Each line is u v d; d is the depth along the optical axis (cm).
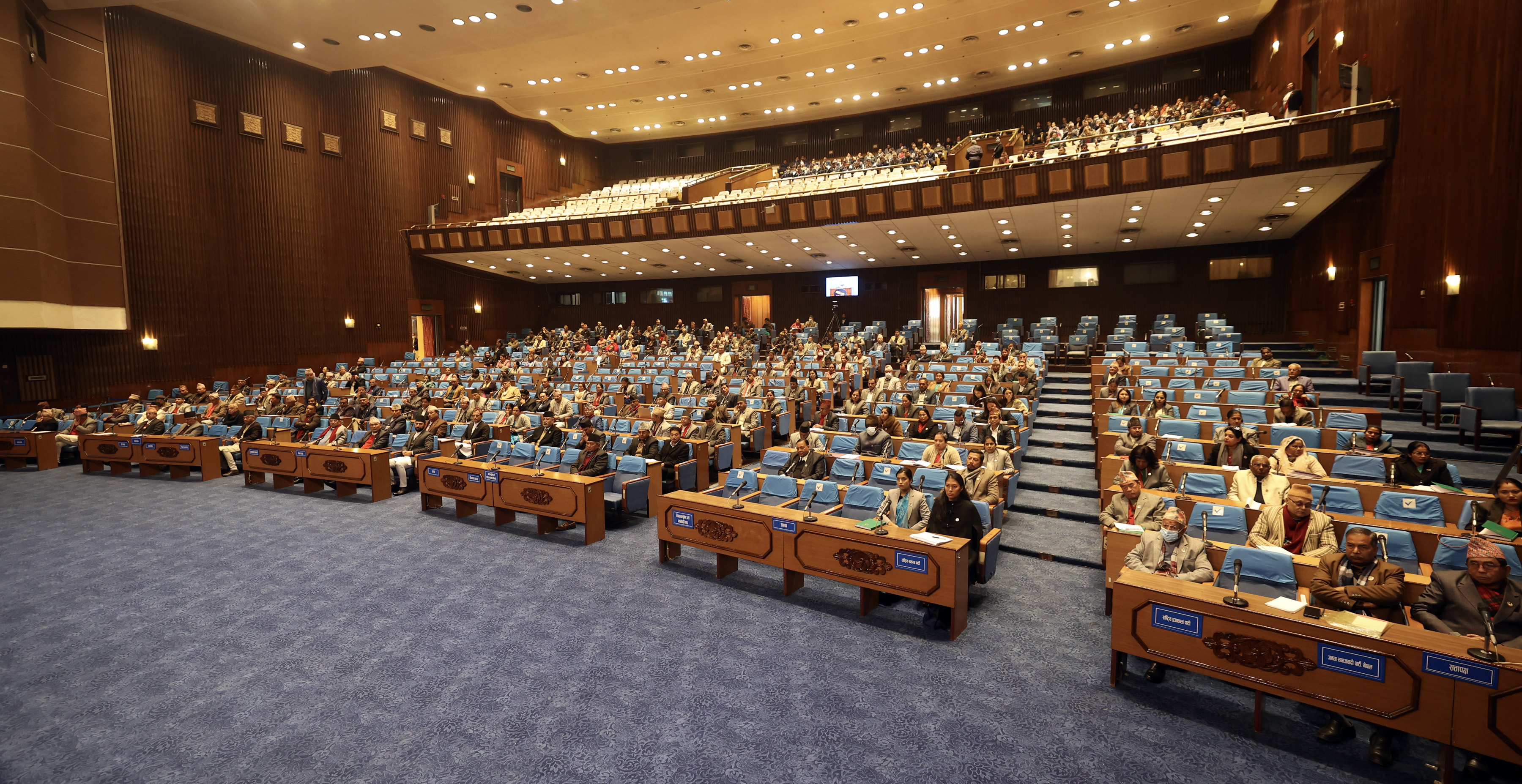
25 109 1434
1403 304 1160
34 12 1495
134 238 1753
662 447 966
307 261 2147
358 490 1088
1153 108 2042
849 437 985
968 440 968
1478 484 787
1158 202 1549
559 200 2753
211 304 1919
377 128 2312
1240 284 2081
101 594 636
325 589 639
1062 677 461
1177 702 429
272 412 1596
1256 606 395
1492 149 941
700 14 1903
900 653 500
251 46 2005
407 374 2016
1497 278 930
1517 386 895
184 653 513
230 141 1967
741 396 1391
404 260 2392
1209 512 578
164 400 1642
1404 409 1059
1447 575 411
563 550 756
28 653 518
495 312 2862
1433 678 338
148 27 1780
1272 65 1884
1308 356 1569
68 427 1488
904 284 2636
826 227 1906
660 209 2081
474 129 2617
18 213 1429
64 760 385
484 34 1664
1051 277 2378
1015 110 2533
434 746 390
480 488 867
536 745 390
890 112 2777
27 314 1448
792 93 2566
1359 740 388
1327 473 735
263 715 427
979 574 591
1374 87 1256
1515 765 340
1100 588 623
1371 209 1291
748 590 631
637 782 356
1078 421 1212
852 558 567
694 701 434
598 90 2544
